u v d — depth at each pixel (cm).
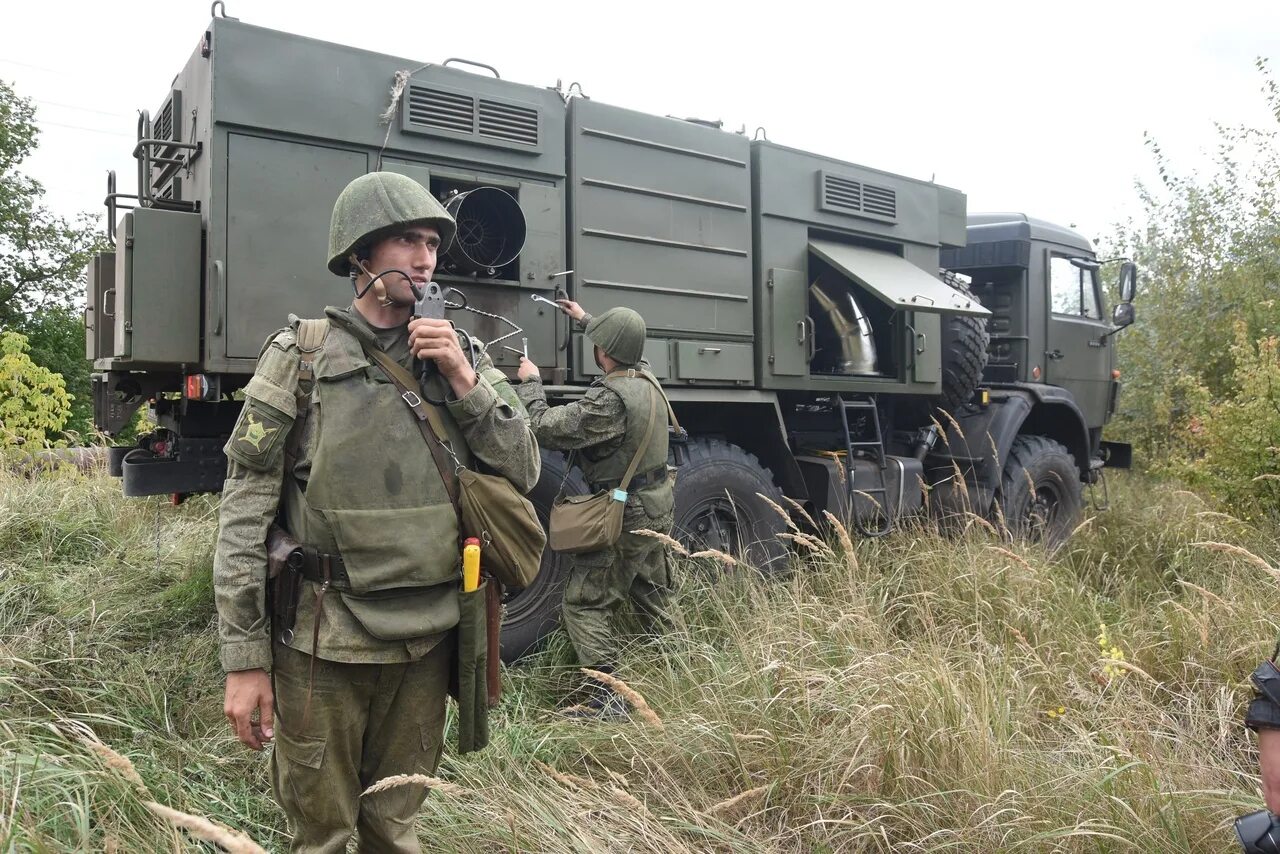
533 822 225
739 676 310
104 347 389
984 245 679
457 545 171
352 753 170
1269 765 156
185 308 323
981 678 300
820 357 557
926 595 390
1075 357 716
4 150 2111
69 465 679
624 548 349
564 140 409
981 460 591
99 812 198
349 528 160
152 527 525
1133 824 230
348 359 164
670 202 446
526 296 393
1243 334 606
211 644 343
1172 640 371
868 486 522
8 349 845
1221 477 593
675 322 446
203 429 351
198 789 244
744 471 458
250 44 328
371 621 160
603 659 348
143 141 324
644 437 345
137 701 294
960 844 230
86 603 382
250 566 159
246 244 326
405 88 359
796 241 502
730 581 414
